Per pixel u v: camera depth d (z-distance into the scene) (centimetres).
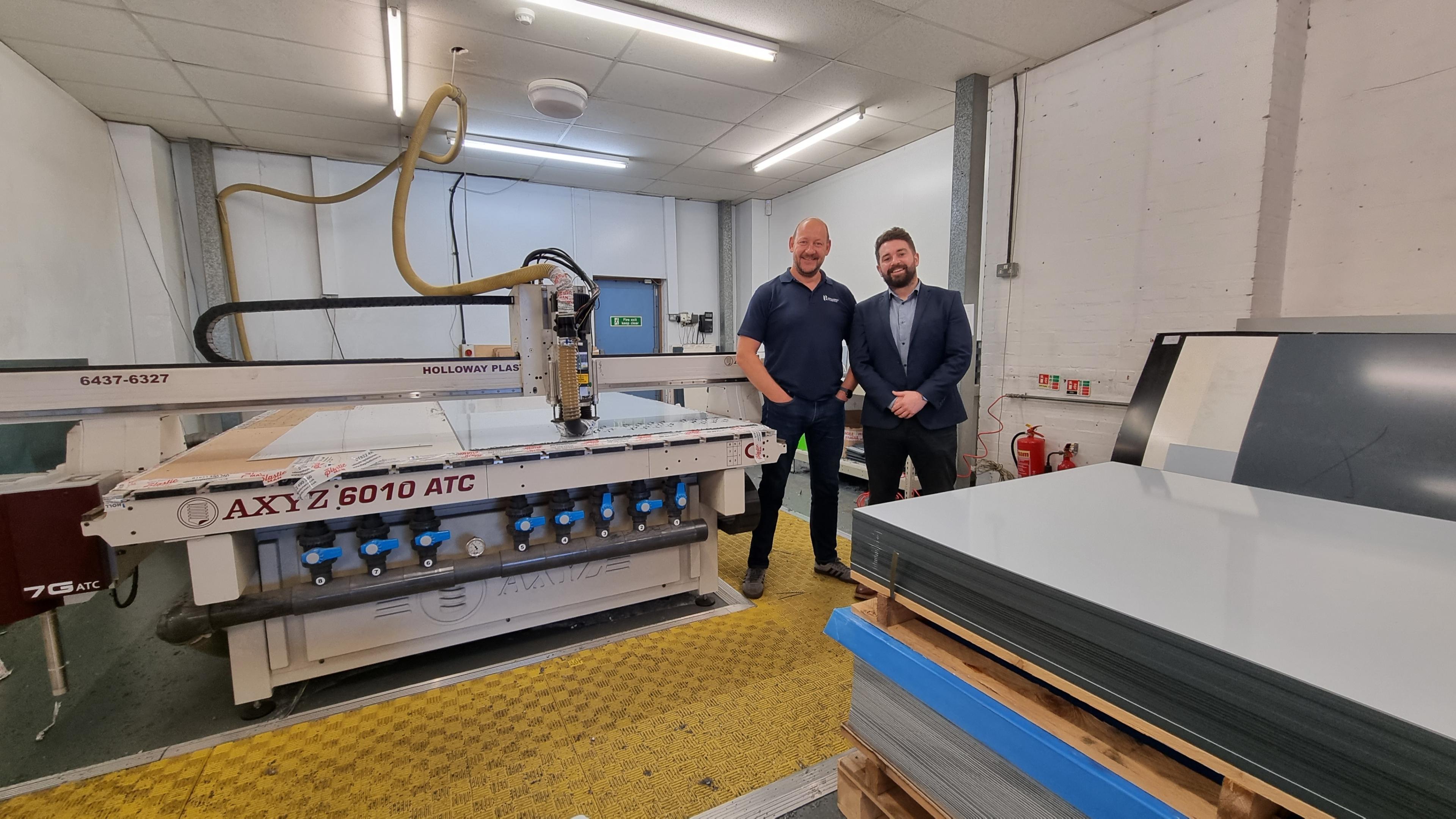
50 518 135
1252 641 60
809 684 178
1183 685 62
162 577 280
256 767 144
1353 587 75
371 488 154
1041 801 79
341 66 337
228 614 155
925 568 93
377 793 135
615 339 653
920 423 236
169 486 137
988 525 99
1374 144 234
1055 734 77
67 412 142
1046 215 334
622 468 185
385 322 533
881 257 242
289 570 170
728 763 145
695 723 160
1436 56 217
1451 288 218
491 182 568
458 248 557
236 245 482
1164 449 173
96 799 134
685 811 130
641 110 409
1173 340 188
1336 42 243
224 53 320
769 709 166
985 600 83
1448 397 130
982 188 366
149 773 143
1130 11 278
